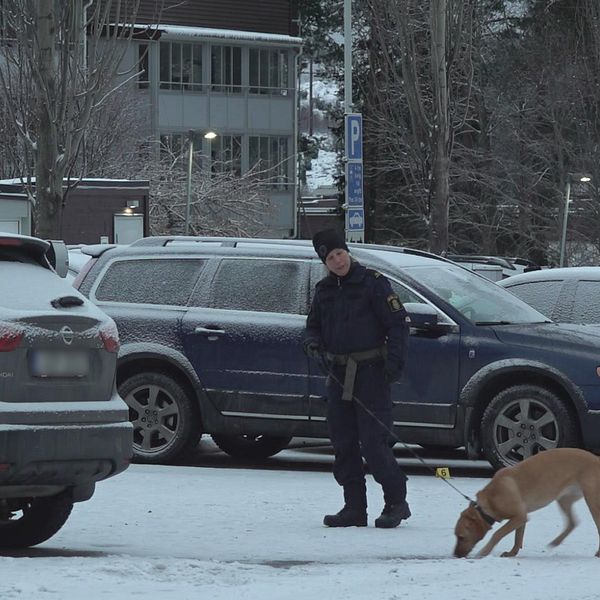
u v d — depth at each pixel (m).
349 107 84.75
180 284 41.12
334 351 29.36
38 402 24.03
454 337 38.31
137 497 32.75
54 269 28.03
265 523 29.36
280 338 39.47
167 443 40.22
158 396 40.44
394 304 29.03
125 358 40.41
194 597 19.62
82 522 29.11
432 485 36.88
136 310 40.91
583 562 23.80
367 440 29.08
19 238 25.48
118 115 148.25
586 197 158.62
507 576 21.97
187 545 26.44
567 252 161.38
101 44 73.25
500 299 40.34
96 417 24.75
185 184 157.12
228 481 36.31
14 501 26.14
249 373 39.66
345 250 29.25
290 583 21.27
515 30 172.75
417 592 20.33
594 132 154.50
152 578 21.27
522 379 38.16
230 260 41.00
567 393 37.59
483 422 38.00
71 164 66.62
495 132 169.25
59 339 24.42
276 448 43.31
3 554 25.28
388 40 109.25
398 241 183.62
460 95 127.25
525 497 24.95
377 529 28.83
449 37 100.50
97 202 109.62
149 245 42.12
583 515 31.34
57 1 65.00
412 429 38.53
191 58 198.88
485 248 169.50
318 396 39.03
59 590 19.78
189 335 40.19
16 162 97.00
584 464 25.17
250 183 165.00
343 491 32.28
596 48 151.75
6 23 67.44
